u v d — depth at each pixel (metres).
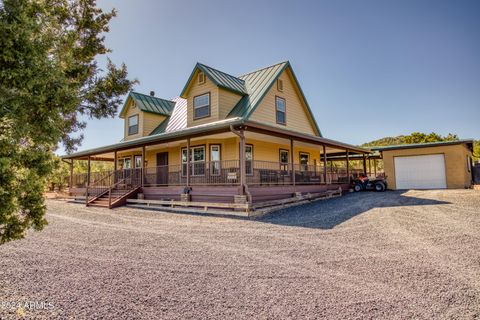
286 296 3.65
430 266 4.63
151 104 19.72
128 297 3.68
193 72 16.03
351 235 6.84
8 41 2.76
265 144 16.38
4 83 2.88
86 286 4.05
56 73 3.17
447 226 7.47
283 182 14.38
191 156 15.95
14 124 2.88
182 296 3.69
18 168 3.03
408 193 16.31
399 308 3.27
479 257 5.03
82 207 14.59
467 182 19.83
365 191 19.42
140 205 14.02
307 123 19.22
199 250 5.89
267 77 16.53
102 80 9.16
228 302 3.50
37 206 3.33
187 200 12.73
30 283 4.18
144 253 5.73
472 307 3.25
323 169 18.05
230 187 11.52
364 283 4.02
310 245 6.08
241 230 7.81
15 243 6.63
